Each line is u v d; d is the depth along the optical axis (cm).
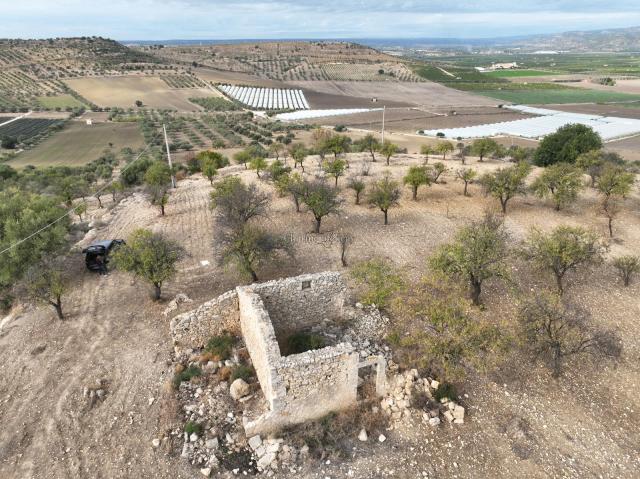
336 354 1770
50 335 2430
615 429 1836
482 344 1969
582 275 3039
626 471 1658
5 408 1952
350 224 3962
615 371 2145
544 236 2988
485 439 1795
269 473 1652
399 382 1989
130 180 6262
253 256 2855
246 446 1745
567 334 2117
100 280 3023
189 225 4050
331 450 1731
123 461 1698
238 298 2294
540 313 2152
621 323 2516
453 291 2631
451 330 2022
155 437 1791
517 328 2323
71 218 4325
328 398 1858
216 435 1777
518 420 1852
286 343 2269
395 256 3309
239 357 2170
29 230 3106
